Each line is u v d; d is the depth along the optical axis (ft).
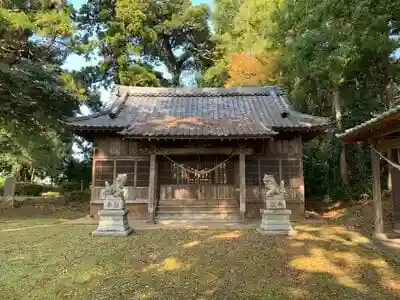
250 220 49.49
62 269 25.31
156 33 102.12
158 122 48.85
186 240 34.78
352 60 46.55
